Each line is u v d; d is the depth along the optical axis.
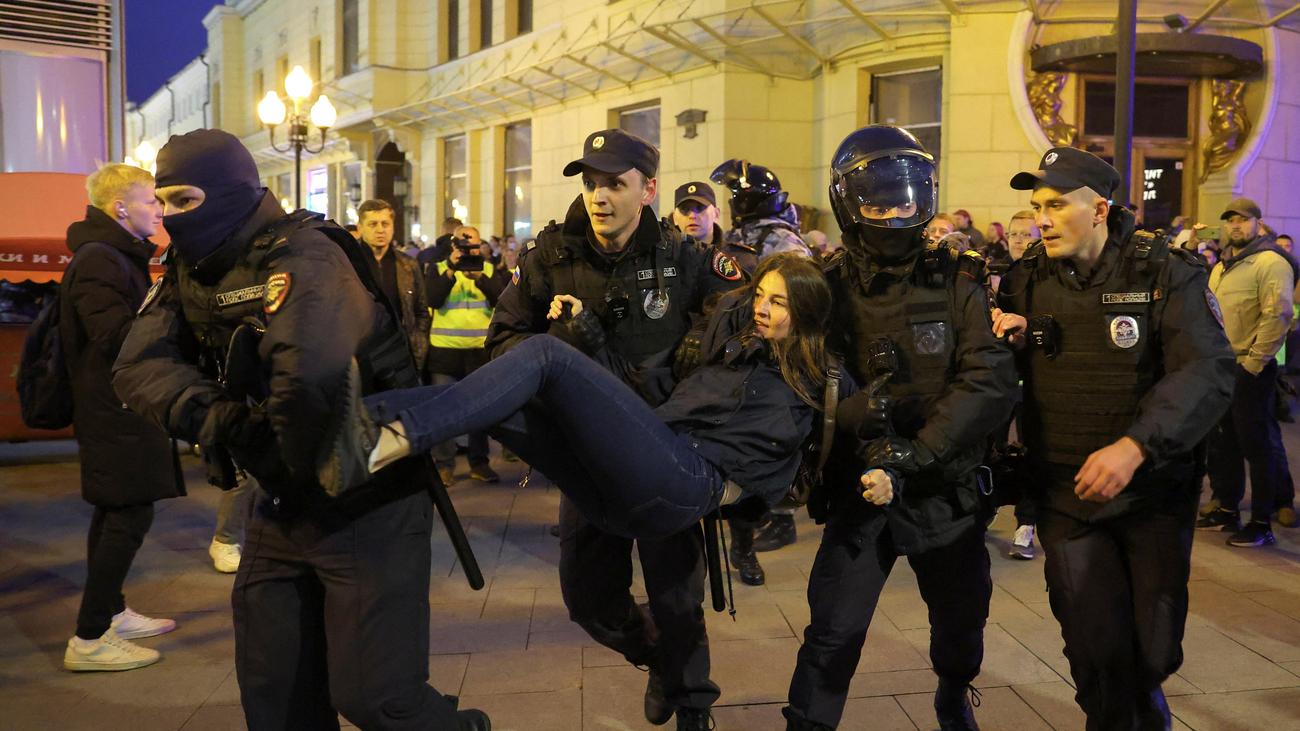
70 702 3.45
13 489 6.86
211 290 2.17
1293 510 5.71
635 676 3.62
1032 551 5.02
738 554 4.66
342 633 2.18
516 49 17.48
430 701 2.30
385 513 2.22
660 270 2.80
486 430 2.22
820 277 2.52
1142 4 11.61
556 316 2.73
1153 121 12.13
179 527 5.77
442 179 20.94
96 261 3.60
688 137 13.67
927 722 3.22
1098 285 2.63
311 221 2.15
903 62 12.19
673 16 13.66
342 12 23.00
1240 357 5.35
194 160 2.08
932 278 2.64
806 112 13.42
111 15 9.59
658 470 2.21
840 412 2.57
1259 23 11.75
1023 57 11.38
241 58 32.44
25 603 4.50
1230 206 5.52
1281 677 3.54
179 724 3.28
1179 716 3.23
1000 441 3.95
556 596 4.53
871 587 2.67
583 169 2.71
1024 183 2.76
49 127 9.39
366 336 2.12
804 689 2.63
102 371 3.62
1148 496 2.59
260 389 2.15
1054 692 3.43
